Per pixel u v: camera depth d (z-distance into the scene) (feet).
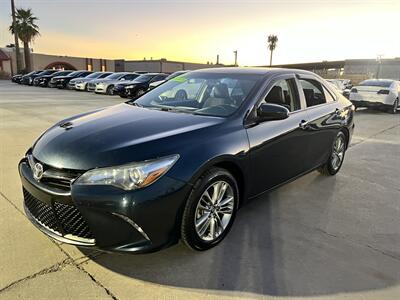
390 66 133.08
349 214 12.75
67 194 8.09
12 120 30.32
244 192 10.81
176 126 9.80
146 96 13.89
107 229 8.00
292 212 12.70
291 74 13.67
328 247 10.36
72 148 8.66
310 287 8.47
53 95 62.69
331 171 16.85
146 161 8.17
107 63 197.98
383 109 46.24
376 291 8.43
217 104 11.57
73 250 9.50
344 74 145.69
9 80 140.46
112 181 7.92
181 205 8.61
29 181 8.90
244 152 10.22
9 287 7.95
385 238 11.05
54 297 7.71
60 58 177.06
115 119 10.56
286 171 12.76
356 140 26.78
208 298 7.94
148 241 8.30
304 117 13.35
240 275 8.79
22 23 135.95
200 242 9.44
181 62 197.26
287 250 10.07
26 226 10.65
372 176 17.47
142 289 8.12
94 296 7.81
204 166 8.91
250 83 12.13
